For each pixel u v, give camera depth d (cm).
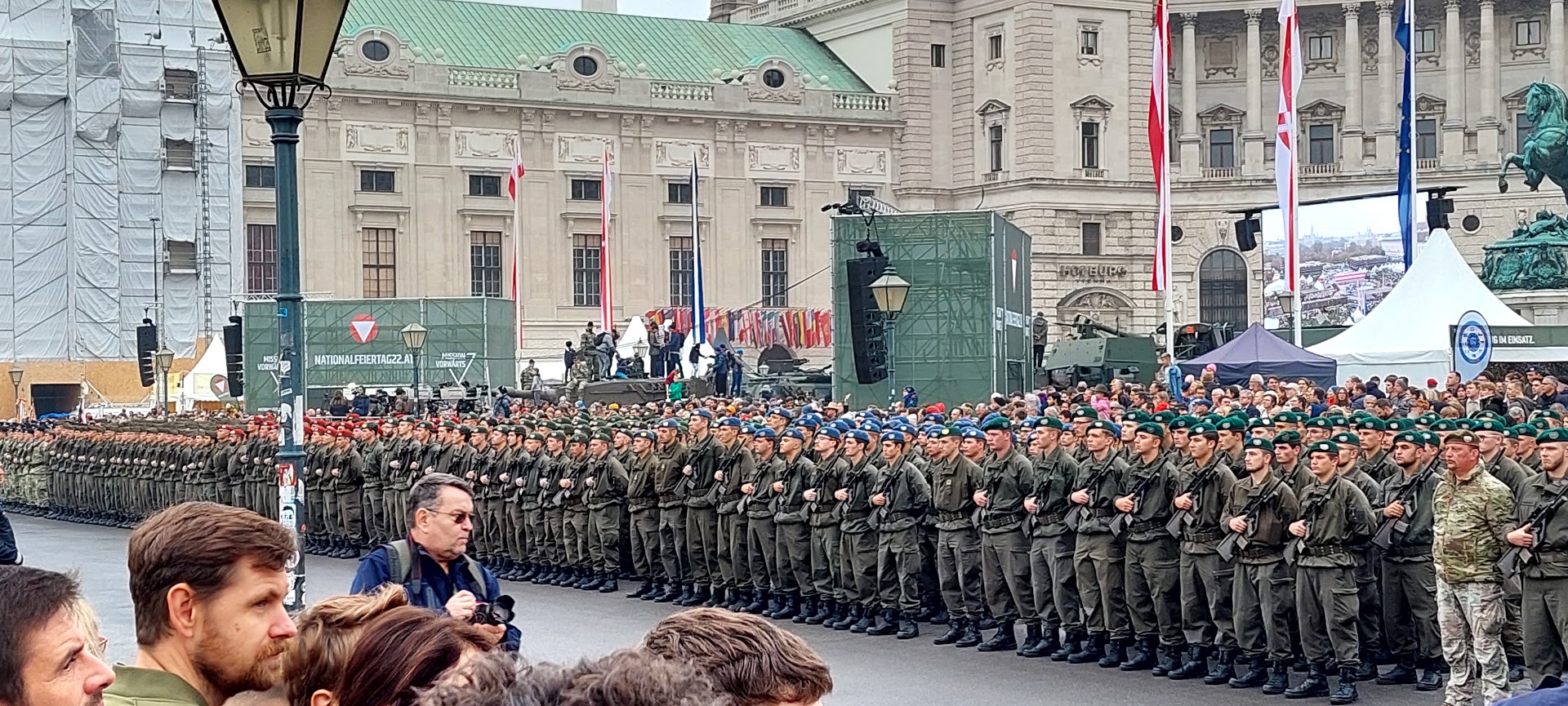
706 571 2881
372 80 9319
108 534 4519
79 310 8344
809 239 10512
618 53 10531
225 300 8706
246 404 6931
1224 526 2062
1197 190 10862
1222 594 2080
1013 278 5566
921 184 10775
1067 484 2278
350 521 3769
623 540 3106
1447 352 4547
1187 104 10906
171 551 741
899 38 10762
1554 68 10556
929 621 2627
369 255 9400
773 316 10100
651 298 10069
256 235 9144
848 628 2594
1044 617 2298
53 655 608
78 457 5016
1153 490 2164
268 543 757
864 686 2080
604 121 9969
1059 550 2262
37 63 8256
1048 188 10419
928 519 2498
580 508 3161
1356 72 10806
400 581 1123
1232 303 10838
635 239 10044
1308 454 2020
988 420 2364
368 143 9381
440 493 1130
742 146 10325
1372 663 2084
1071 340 6384
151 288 8531
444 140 9569
